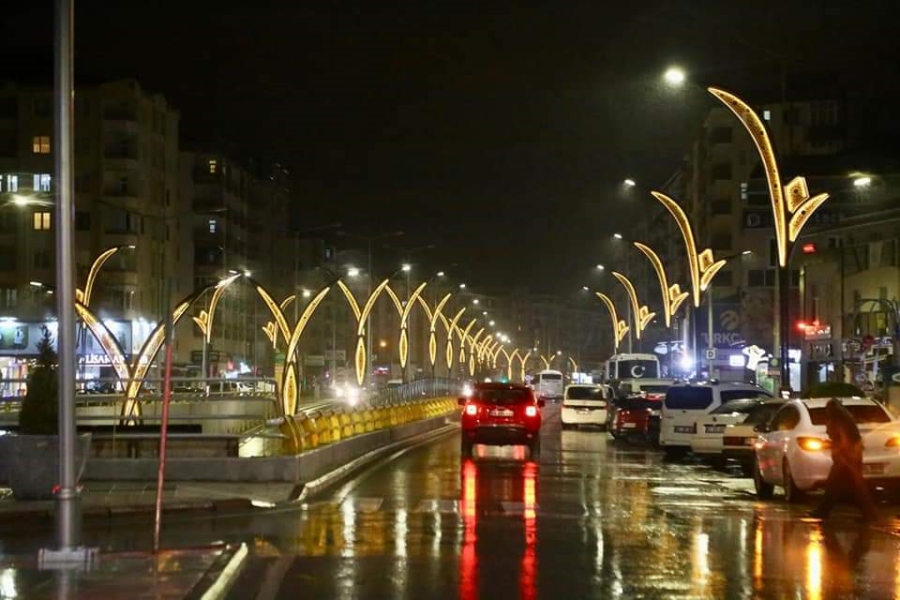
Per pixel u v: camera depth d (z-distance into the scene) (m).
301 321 49.88
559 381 108.56
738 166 92.31
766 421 22.53
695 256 46.69
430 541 14.95
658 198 46.47
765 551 14.16
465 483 23.95
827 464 19.09
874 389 44.00
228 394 32.59
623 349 150.62
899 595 11.20
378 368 135.75
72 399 12.83
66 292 12.81
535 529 16.25
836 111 91.94
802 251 64.50
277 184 130.88
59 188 12.86
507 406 31.84
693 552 14.05
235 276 48.16
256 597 11.04
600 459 32.41
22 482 19.06
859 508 17.62
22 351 81.25
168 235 95.38
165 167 94.75
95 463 22.58
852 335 52.09
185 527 16.66
